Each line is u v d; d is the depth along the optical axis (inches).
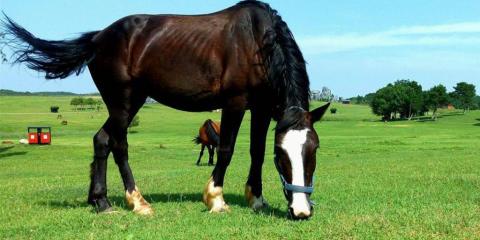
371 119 4859.7
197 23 309.4
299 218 255.6
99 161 326.6
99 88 336.5
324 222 259.0
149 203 342.3
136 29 320.2
